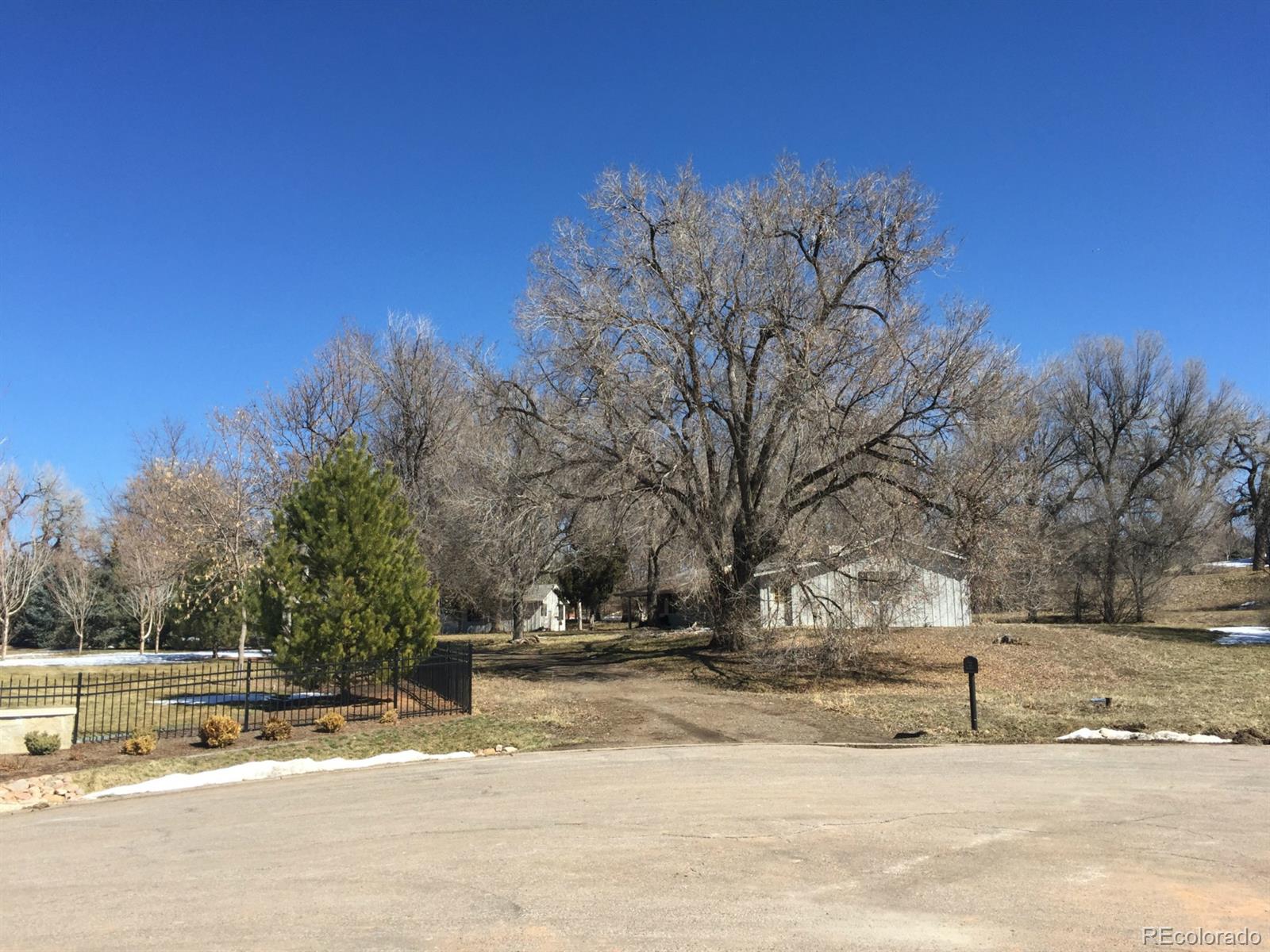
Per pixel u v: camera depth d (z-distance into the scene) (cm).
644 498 2400
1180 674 2453
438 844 789
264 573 1741
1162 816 871
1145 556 4369
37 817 1004
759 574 2523
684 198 2344
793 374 2188
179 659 3034
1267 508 5828
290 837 845
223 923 586
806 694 2045
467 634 4797
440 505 3447
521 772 1202
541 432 2570
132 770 1224
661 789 1038
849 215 2344
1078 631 3303
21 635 4678
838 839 782
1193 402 4819
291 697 1852
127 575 3834
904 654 2667
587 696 2044
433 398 3612
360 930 562
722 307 2355
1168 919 563
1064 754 1309
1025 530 2417
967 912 580
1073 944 520
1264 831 802
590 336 2277
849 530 2345
